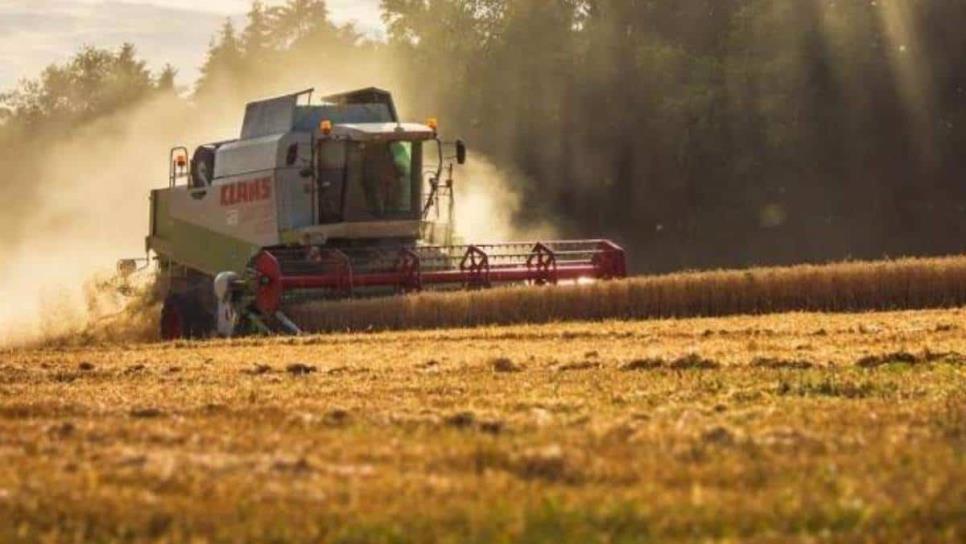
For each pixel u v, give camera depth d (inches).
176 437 1157.7
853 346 2140.7
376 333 2716.5
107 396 1646.2
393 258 3154.5
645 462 995.9
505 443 1090.1
